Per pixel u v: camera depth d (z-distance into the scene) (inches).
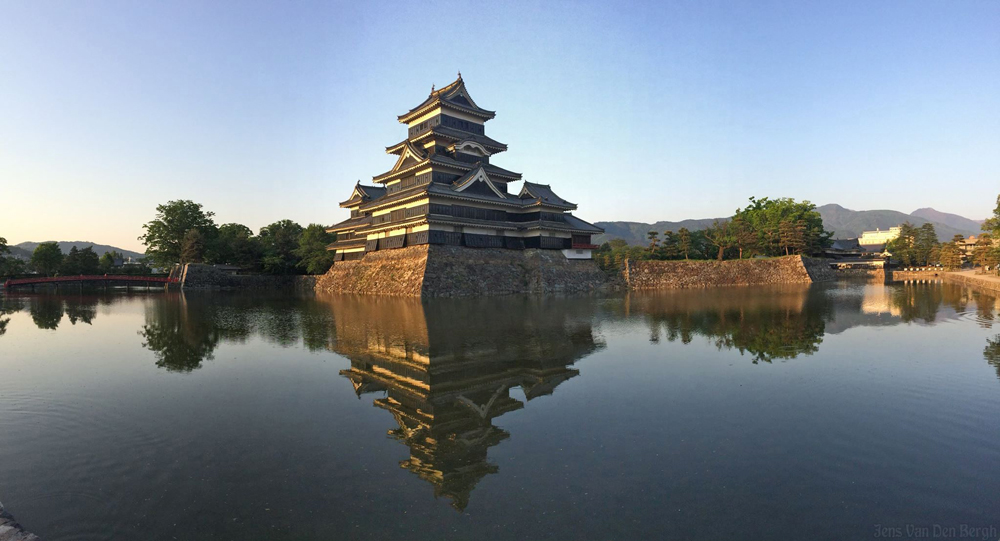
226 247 3002.0
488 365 598.9
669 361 610.9
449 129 2229.3
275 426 393.1
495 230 2081.7
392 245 2091.5
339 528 242.4
